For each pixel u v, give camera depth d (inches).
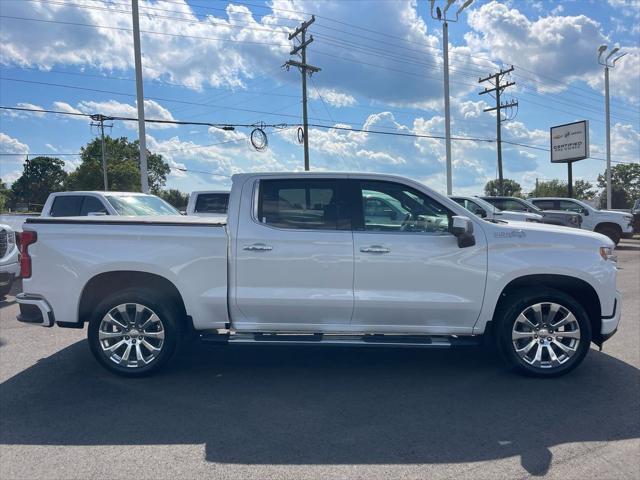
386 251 192.1
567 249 194.2
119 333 197.9
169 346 197.5
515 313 194.1
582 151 1127.0
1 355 229.5
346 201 198.5
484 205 533.3
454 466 133.6
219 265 193.8
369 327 197.0
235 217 196.1
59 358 225.1
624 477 128.3
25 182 4109.3
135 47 682.2
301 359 225.5
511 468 132.5
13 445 145.6
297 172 200.7
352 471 131.0
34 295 198.8
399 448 143.3
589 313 204.4
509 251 193.5
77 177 2571.4
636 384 192.4
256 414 166.6
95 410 169.6
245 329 198.7
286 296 192.7
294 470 131.5
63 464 134.8
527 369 195.8
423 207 199.5
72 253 195.5
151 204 441.4
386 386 191.8
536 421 160.6
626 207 3048.7
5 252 343.6
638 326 276.2
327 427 156.7
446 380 198.1
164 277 194.9
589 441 147.3
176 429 155.5
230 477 128.2
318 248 192.4
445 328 196.7
